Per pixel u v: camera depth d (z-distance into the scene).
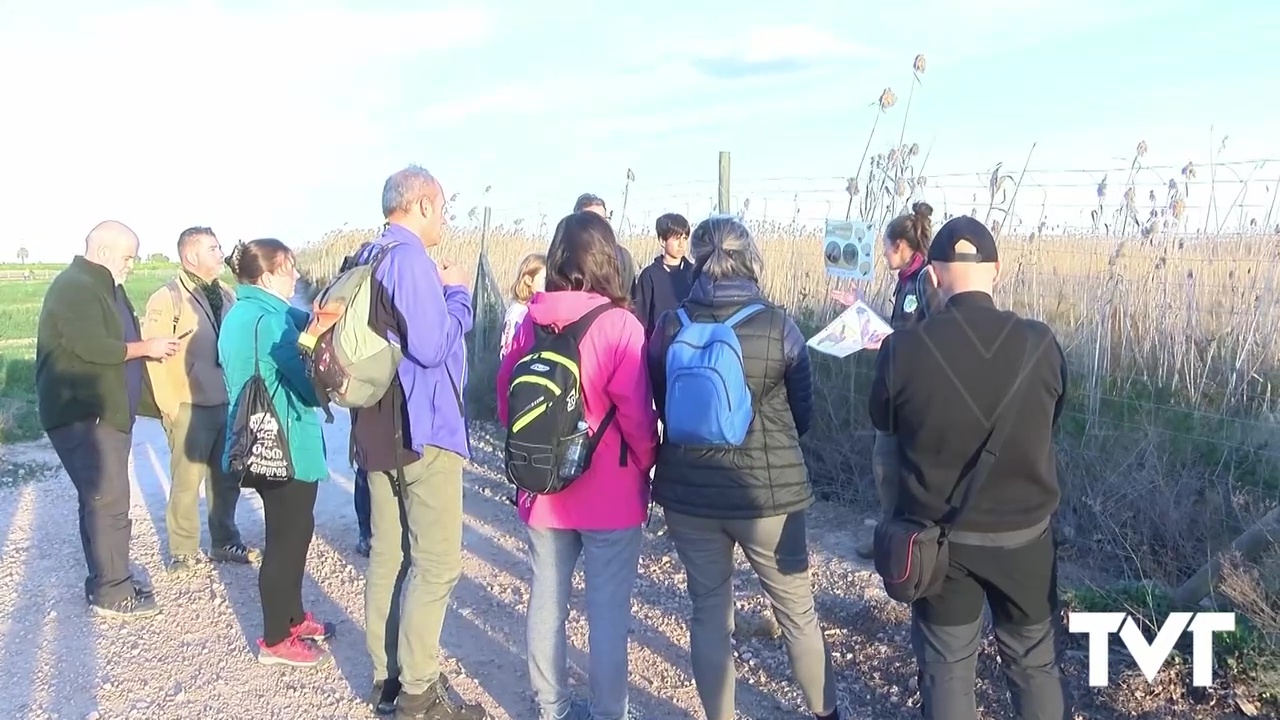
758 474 3.13
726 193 6.82
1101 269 5.73
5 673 4.21
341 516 6.67
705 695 3.35
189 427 5.46
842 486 6.41
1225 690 3.42
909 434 2.62
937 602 2.70
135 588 4.96
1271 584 3.53
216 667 4.26
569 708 3.47
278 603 4.17
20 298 31.23
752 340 3.13
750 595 4.87
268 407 3.96
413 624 3.54
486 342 9.95
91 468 4.74
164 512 6.79
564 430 3.04
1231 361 5.11
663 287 5.51
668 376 3.08
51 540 6.16
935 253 2.70
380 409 3.47
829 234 6.00
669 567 5.39
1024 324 2.58
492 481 7.44
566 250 3.20
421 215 3.50
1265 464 4.50
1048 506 2.58
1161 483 4.64
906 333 2.64
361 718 3.80
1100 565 4.73
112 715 3.82
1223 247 5.30
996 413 2.49
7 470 8.12
